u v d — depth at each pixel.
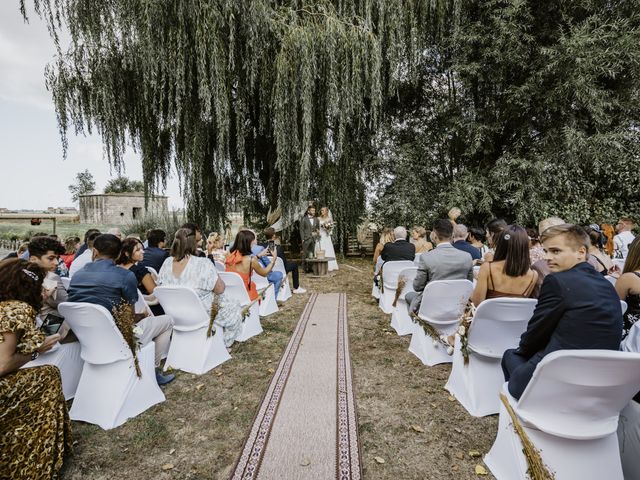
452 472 2.20
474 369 2.89
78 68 7.32
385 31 8.29
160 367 3.81
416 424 2.72
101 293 2.82
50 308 3.07
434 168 11.64
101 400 2.77
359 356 4.05
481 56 9.47
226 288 4.61
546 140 9.39
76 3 6.55
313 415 2.84
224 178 8.84
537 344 1.99
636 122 9.55
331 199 9.78
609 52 8.13
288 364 3.84
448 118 10.49
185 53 6.59
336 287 8.05
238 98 7.57
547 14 9.18
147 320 3.31
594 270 1.86
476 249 4.75
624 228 6.67
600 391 1.65
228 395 3.18
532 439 1.92
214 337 3.79
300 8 7.88
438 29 9.54
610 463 1.84
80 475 2.22
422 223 10.80
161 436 2.60
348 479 2.14
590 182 10.52
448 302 3.56
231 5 6.40
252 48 6.91
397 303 4.89
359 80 7.73
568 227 1.89
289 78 7.36
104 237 2.99
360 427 2.69
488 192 9.94
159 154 8.95
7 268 2.08
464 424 2.71
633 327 2.09
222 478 2.18
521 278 2.77
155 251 4.75
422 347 3.85
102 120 7.58
